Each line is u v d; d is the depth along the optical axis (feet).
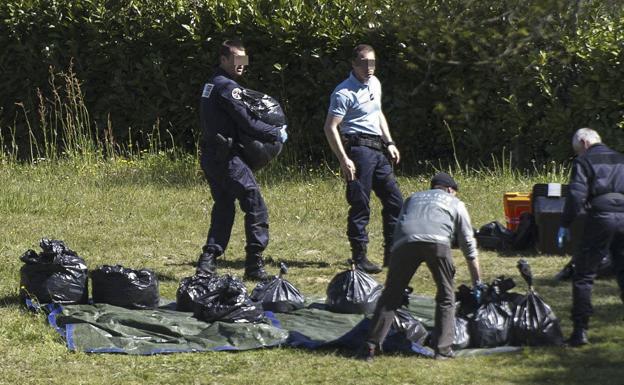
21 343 99.71
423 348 96.17
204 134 126.93
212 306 105.29
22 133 216.95
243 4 199.72
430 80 190.49
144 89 208.44
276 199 177.17
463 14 131.34
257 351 97.91
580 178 97.76
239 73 126.52
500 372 90.48
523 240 140.15
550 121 183.01
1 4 211.41
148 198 178.70
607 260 122.21
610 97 178.29
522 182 180.45
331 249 145.69
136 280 111.24
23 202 171.83
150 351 97.66
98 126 212.02
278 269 134.31
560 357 94.22
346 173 128.77
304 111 200.44
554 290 120.26
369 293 109.50
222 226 126.82
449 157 196.44
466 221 93.81
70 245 146.10
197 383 89.30
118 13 206.90
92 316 106.22
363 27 190.39
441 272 92.94
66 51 210.18
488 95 187.32
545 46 177.88
